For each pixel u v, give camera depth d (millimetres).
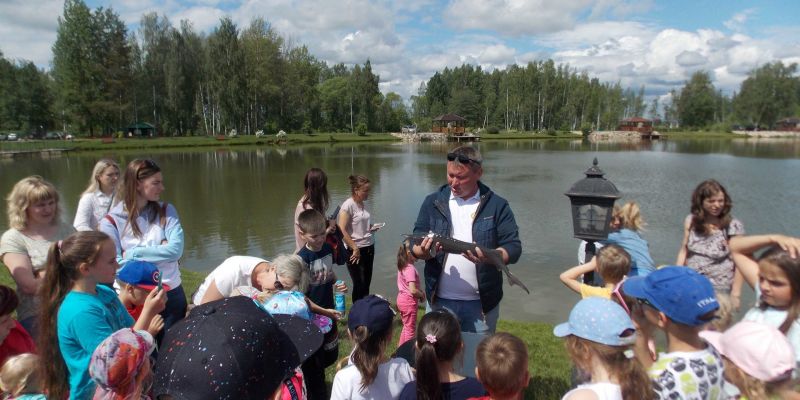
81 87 53188
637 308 2420
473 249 3113
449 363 2541
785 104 95125
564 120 99938
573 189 3773
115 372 1864
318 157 38844
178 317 3719
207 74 62250
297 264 3281
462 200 3537
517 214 14594
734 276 4031
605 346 2100
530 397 3906
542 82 98688
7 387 2615
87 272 2514
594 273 4004
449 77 117312
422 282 7918
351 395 2695
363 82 86875
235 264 3467
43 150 39875
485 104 104188
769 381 2039
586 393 2035
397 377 2746
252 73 64500
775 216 14484
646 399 2045
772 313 2648
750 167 29094
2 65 56656
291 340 1890
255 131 67000
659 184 21578
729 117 102812
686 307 2121
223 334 1520
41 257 3510
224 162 33875
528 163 33219
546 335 5824
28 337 3029
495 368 2250
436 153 44031
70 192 18641
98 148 45375
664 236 11727
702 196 4043
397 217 13945
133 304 3121
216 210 15383
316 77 85250
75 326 2412
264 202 16859
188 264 9664
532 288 8148
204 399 1424
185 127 65625
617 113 107000
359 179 5824
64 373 2469
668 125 113375
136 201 3621
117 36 55312
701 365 2139
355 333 2650
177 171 27703
